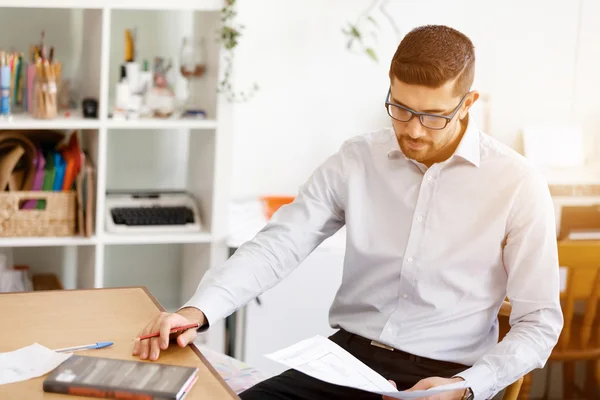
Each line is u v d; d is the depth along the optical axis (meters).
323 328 3.14
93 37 3.04
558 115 3.71
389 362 2.00
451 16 3.62
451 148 2.02
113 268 3.51
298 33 3.50
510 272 1.95
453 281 1.99
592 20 3.68
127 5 2.88
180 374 1.53
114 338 1.73
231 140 3.08
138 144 3.44
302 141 3.59
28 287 3.15
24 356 1.61
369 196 2.10
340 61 3.55
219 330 3.20
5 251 3.20
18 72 3.00
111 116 3.05
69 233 3.04
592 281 2.99
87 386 1.47
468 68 1.85
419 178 2.05
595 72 3.71
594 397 3.59
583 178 3.57
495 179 1.99
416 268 2.02
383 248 2.06
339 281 3.12
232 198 3.57
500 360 1.81
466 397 1.77
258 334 3.10
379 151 2.10
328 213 2.15
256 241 2.07
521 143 3.68
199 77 3.19
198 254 3.26
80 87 3.27
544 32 3.66
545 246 1.93
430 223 2.02
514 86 3.67
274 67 3.50
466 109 1.95
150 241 3.08
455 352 2.00
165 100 3.08
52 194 3.00
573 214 3.61
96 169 3.04
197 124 3.04
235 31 2.96
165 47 3.39
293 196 3.56
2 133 2.93
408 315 2.03
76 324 1.80
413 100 1.83
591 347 3.04
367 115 3.62
